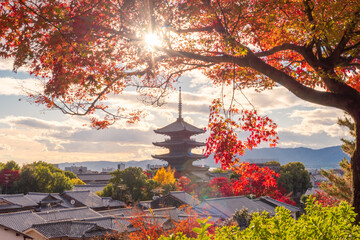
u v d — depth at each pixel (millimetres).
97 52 7957
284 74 8086
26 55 6965
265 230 4543
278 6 8039
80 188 89250
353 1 7672
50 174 76688
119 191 61469
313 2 8406
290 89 8109
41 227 34719
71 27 7023
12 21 6777
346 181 23547
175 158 98938
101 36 7953
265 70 8180
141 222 20438
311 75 10242
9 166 89688
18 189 73188
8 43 7082
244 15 8102
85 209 47156
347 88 7863
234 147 8086
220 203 46438
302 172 92875
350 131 22266
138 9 7934
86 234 33562
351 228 4598
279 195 53750
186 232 20062
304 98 8031
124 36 8164
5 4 6832
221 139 8047
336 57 8320
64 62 7762
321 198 39375
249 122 8102
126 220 31141
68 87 7949
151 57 8758
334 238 4438
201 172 103062
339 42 8188
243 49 7504
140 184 62062
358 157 7438
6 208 52344
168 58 9562
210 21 8836
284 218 4723
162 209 30297
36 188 74125
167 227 22406
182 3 8195
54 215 43531
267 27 8352
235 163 8172
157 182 64188
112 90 9125
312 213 5016
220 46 8836
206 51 9203
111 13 7922
